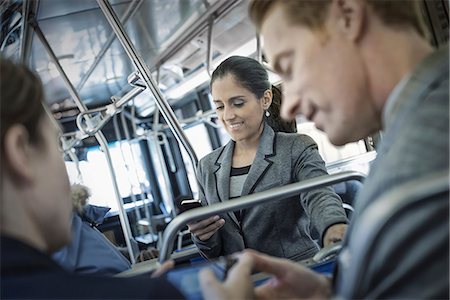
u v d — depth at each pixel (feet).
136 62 7.32
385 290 1.69
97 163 20.16
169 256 3.14
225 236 5.34
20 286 1.78
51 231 2.16
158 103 7.28
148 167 24.50
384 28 2.28
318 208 4.67
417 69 2.08
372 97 2.35
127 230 11.41
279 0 2.40
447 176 1.53
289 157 5.34
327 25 2.31
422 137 1.87
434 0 4.79
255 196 3.33
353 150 10.32
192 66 15.80
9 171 1.96
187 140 7.30
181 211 5.17
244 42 12.94
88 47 13.37
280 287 2.68
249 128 5.52
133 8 10.62
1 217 1.94
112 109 8.77
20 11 8.26
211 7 11.28
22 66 2.17
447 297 1.67
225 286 2.16
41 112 2.14
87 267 3.77
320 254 3.59
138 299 1.81
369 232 1.53
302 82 2.39
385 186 1.87
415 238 1.64
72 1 9.62
